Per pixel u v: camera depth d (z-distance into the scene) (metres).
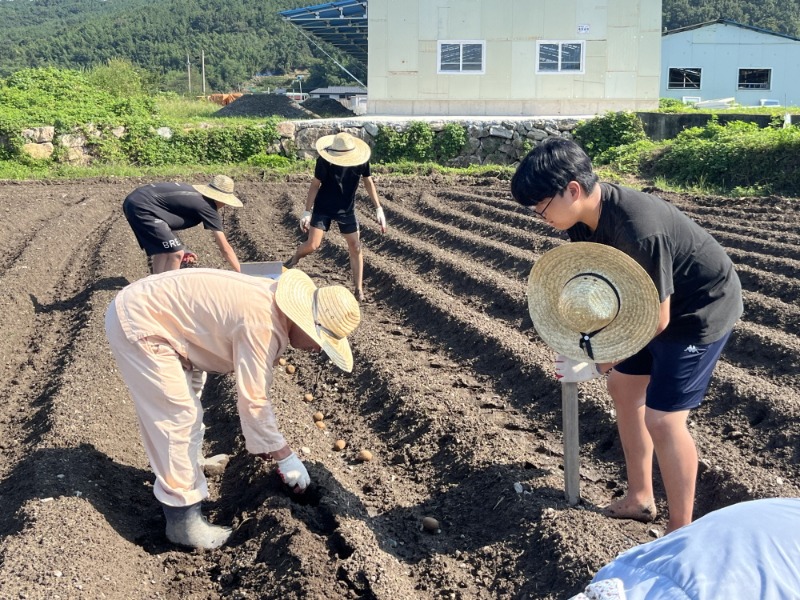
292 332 4.15
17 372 6.97
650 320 3.60
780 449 5.14
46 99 22.91
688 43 37.72
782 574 1.90
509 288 8.65
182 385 4.04
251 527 4.31
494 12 25.66
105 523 4.26
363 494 4.86
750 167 16.12
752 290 8.69
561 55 25.88
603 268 3.67
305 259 11.03
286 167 21.27
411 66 26.06
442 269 9.97
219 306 3.98
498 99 26.17
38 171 20.06
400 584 3.87
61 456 4.87
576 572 3.73
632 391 4.21
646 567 2.02
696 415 5.73
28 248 11.15
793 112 21.38
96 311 8.13
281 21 127.81
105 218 14.39
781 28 83.25
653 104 26.08
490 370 6.70
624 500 4.42
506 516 4.36
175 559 4.18
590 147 23.09
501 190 17.16
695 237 3.65
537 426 5.73
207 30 125.56
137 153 21.95
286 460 4.23
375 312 8.65
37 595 3.54
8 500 4.58
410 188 17.73
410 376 6.41
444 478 4.99
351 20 30.72
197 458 4.24
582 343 3.79
